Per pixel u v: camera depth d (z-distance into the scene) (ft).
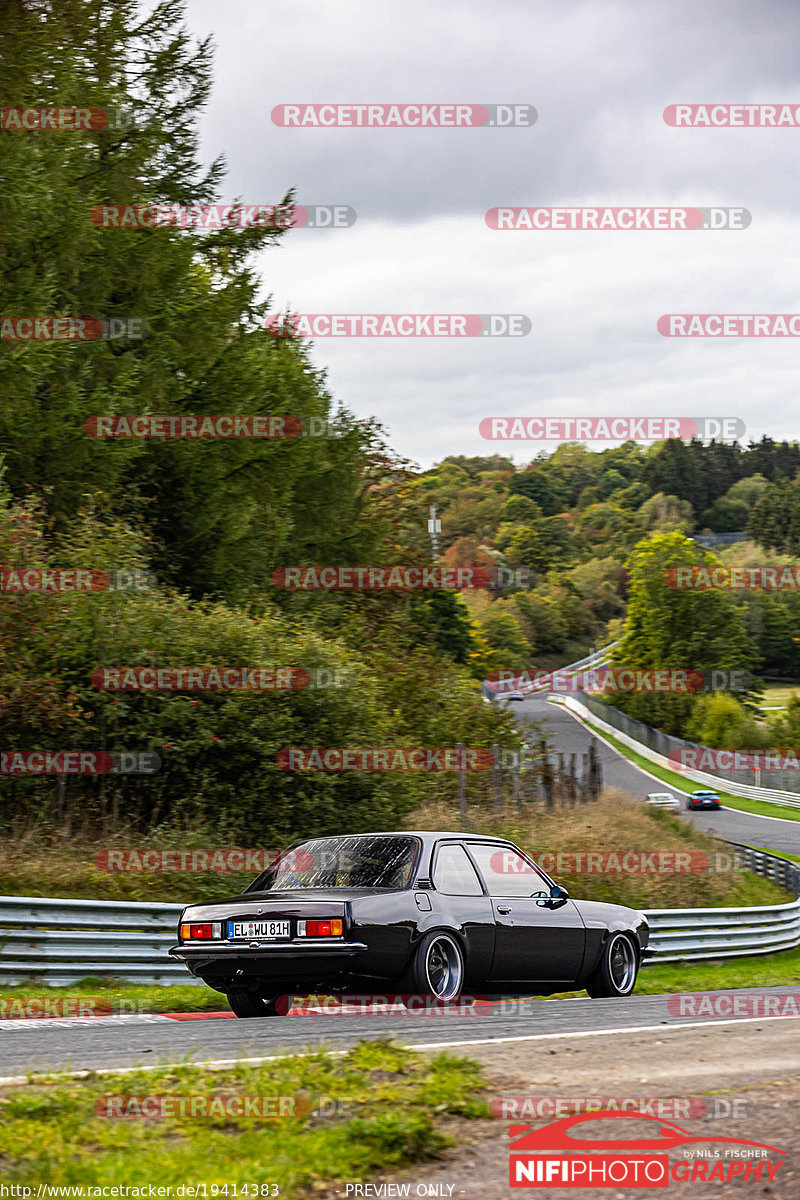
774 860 228.02
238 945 75.66
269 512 258.98
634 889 182.29
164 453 234.79
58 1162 36.27
